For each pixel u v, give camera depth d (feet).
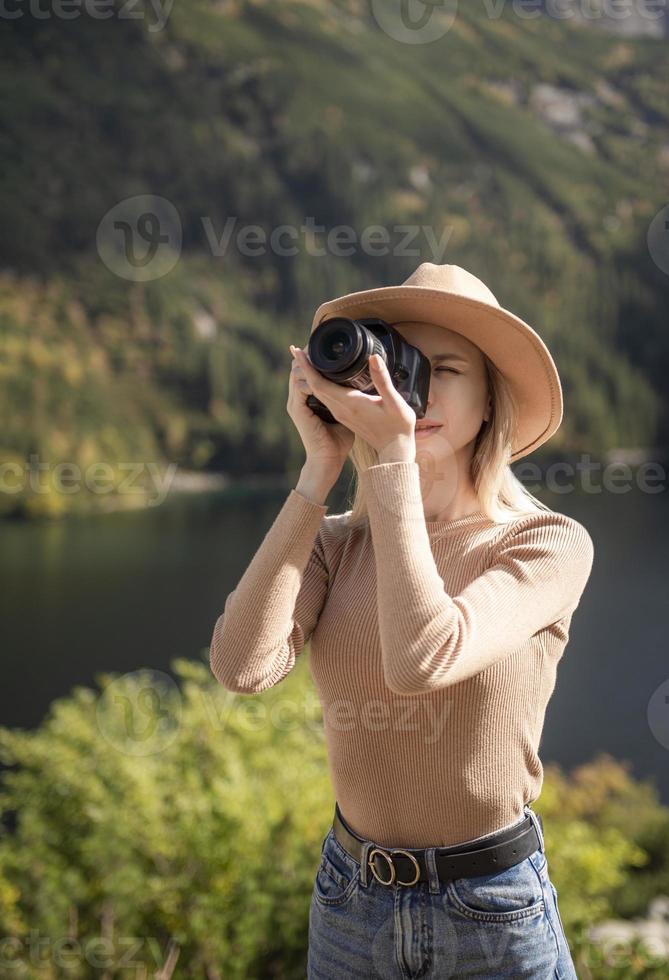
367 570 4.18
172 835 10.49
